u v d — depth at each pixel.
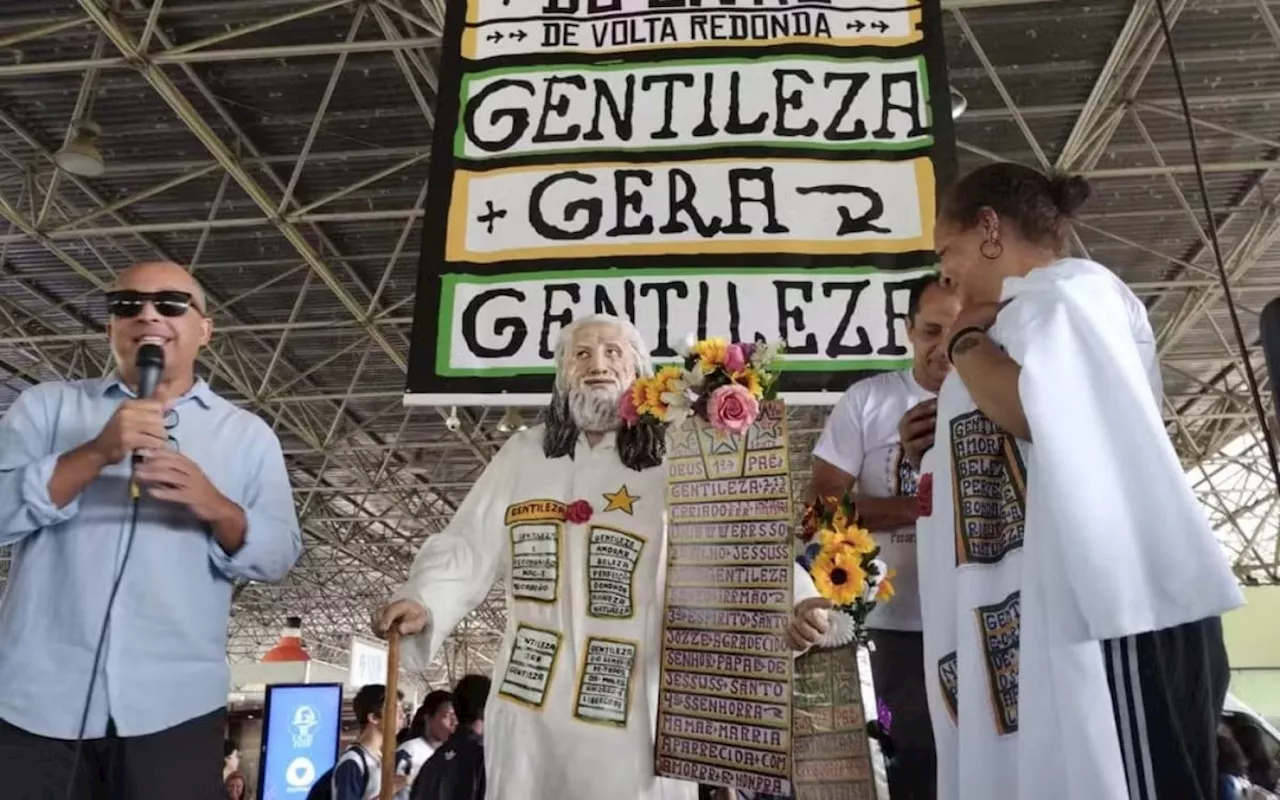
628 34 3.04
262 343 13.27
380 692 5.60
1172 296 12.09
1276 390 1.17
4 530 1.95
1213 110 8.56
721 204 2.86
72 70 7.96
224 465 2.22
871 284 2.77
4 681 1.94
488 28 3.08
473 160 2.94
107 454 1.93
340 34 7.68
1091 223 10.27
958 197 1.66
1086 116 8.15
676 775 1.88
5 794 1.89
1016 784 1.41
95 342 13.19
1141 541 1.30
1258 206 9.95
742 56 3.00
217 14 7.48
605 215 2.86
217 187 9.73
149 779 1.94
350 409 16.22
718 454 2.02
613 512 2.10
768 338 2.73
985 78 8.10
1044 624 1.36
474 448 17.17
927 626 1.68
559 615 2.06
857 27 3.03
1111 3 7.30
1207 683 1.35
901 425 2.19
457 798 3.79
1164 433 1.33
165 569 2.05
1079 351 1.37
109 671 1.95
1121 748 1.29
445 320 2.78
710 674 1.91
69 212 10.16
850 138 2.92
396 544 24.19
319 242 10.70
